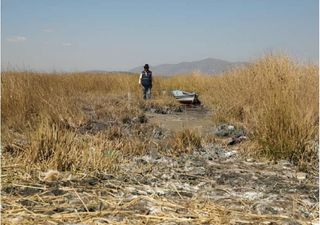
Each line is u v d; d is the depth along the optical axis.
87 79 21.25
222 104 14.48
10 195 5.16
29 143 7.19
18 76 12.00
